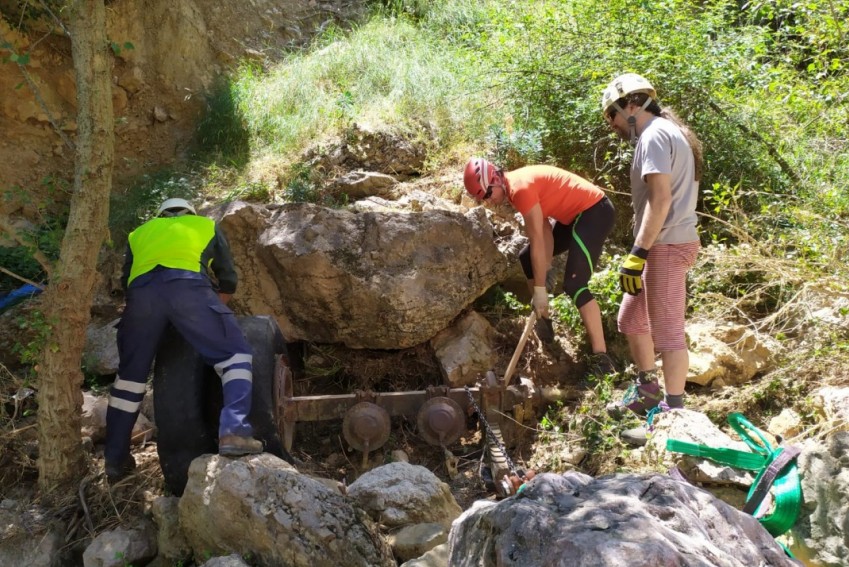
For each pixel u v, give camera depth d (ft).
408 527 11.55
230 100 23.53
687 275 17.25
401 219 16.29
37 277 18.76
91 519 12.26
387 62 24.84
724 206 16.65
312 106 23.24
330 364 16.70
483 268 16.71
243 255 16.44
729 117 19.60
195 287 12.07
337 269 15.71
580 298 15.16
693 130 19.22
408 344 16.20
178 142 23.91
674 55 19.48
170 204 13.41
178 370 12.28
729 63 20.17
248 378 11.93
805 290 14.74
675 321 13.12
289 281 16.05
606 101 13.25
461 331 16.57
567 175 15.10
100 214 12.40
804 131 20.53
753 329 16.12
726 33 22.58
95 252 12.49
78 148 12.23
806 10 19.71
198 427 12.15
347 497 10.93
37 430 13.35
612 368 15.57
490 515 7.97
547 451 14.38
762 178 19.24
